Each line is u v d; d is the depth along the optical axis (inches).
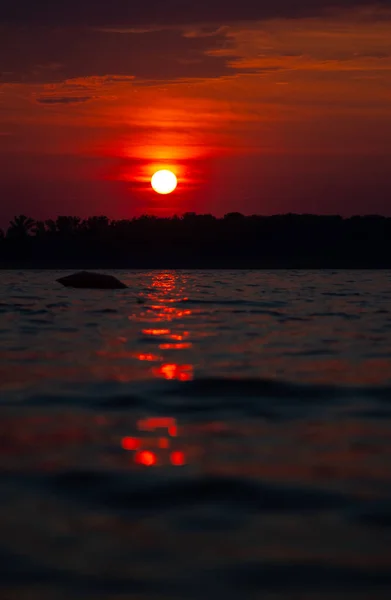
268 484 301.4
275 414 420.2
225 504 279.7
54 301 1268.5
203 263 6358.3
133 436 371.2
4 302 1233.4
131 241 6510.8
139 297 1401.3
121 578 224.5
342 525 261.1
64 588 218.8
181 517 268.1
